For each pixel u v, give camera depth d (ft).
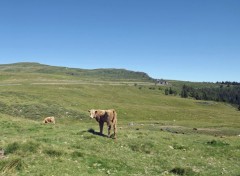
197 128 223.51
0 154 71.82
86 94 503.61
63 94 455.63
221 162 90.02
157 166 78.89
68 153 76.95
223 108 648.38
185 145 106.73
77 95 478.59
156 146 99.45
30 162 66.49
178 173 73.15
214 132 197.57
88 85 620.49
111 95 550.36
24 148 74.54
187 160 88.17
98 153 83.82
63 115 296.51
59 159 71.00
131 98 560.61
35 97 363.35
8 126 119.34
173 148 102.12
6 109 290.76
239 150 105.60
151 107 420.77
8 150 73.67
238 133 198.29
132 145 98.27
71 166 67.46
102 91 578.25
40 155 72.23
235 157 98.12
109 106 385.70
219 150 104.06
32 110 296.30
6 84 525.34
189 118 377.91
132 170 72.84
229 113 452.35
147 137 112.98
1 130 110.93
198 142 115.55
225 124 264.11
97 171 67.46
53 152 75.00
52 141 90.99
